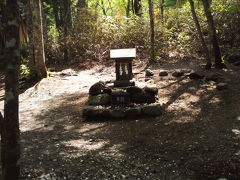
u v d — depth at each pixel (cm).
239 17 1066
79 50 1223
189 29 1156
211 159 421
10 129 288
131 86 648
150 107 600
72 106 701
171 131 525
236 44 1039
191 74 783
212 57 1000
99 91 666
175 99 665
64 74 990
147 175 392
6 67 286
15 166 292
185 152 448
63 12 1440
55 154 466
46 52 1246
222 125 528
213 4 1092
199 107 613
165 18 1295
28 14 996
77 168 417
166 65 984
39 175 401
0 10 959
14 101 288
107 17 1238
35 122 625
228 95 651
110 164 425
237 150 438
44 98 783
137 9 1577
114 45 1179
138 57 1093
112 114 603
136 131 539
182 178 381
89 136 533
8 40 284
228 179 371
